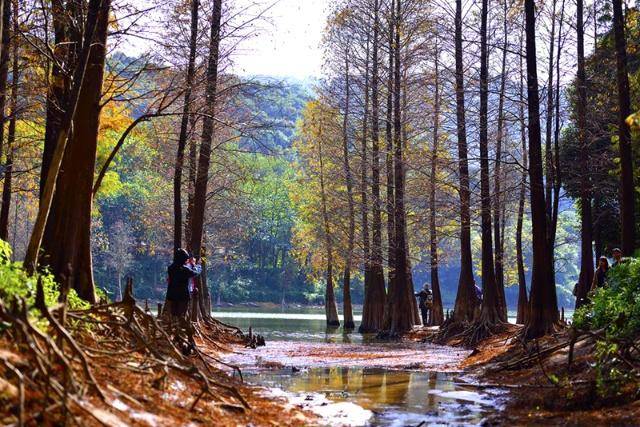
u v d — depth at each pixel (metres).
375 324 42.88
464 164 33.12
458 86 32.50
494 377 15.70
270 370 17.52
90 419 6.73
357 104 47.06
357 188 47.41
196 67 25.83
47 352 7.49
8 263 10.33
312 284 116.81
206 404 9.27
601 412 10.48
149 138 30.11
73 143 16.31
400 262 37.12
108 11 16.84
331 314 51.28
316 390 13.84
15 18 18.80
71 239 15.91
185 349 13.54
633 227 22.83
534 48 23.23
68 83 18.95
